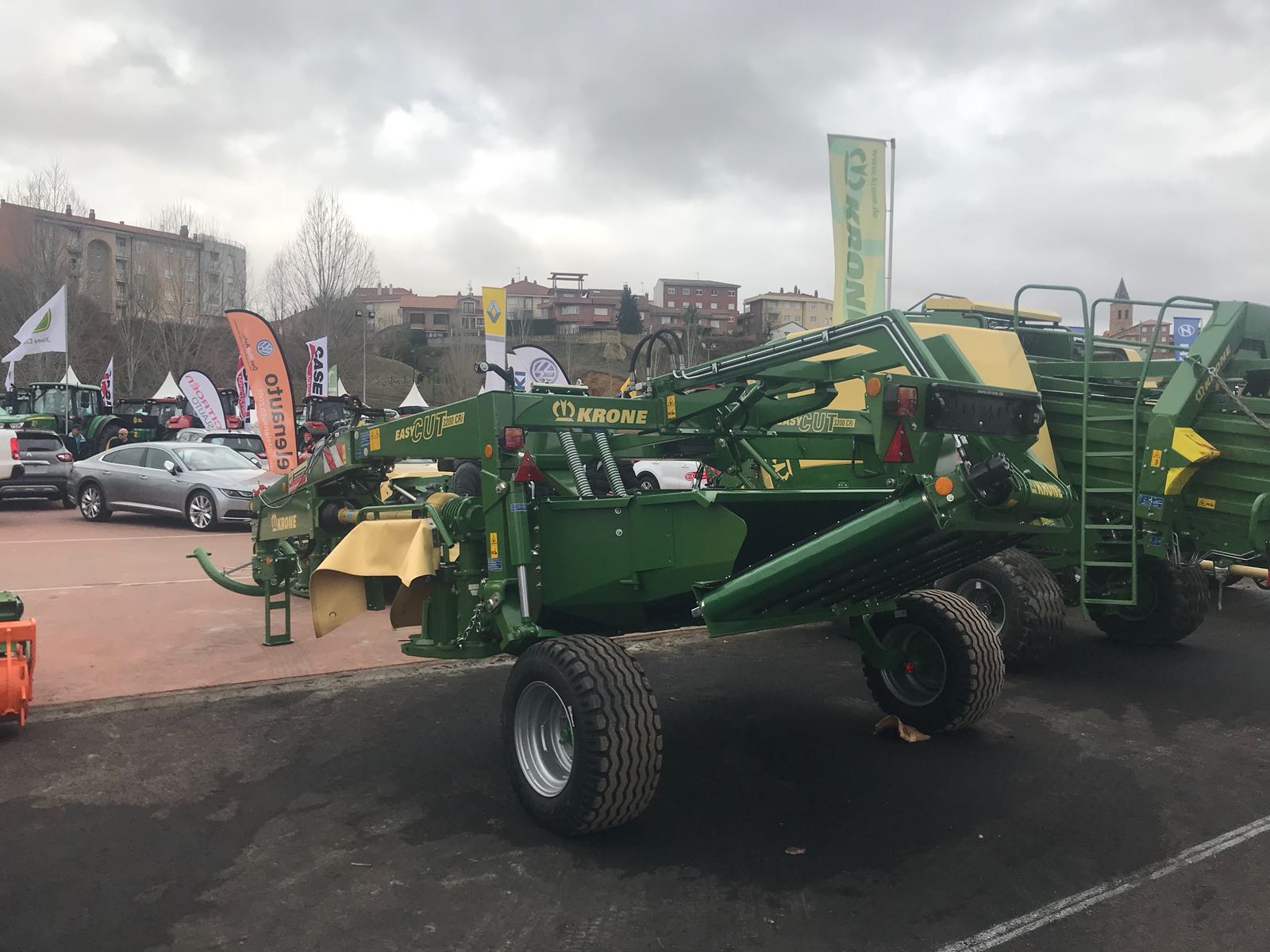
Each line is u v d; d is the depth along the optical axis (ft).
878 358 14.05
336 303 158.40
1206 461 21.04
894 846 13.52
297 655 24.06
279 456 47.80
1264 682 22.84
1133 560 21.63
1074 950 10.77
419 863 12.86
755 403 17.39
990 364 23.57
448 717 19.39
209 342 171.12
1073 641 27.50
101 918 11.33
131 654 23.93
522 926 11.26
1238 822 14.48
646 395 17.70
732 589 13.17
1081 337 29.66
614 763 12.77
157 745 17.54
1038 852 13.35
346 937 10.98
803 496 13.88
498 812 14.60
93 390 87.15
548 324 279.49
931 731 18.06
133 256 242.78
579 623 16.72
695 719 19.70
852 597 15.67
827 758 17.21
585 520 14.74
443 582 16.69
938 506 11.44
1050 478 12.89
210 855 13.05
